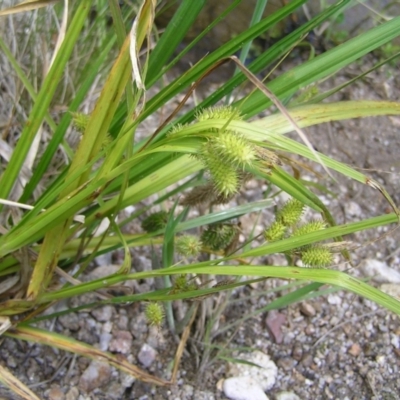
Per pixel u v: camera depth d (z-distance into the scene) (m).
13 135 0.35
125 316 0.33
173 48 0.23
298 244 0.21
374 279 0.37
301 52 0.48
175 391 0.31
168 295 0.24
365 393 0.32
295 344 0.33
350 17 0.47
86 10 0.21
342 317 0.35
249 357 0.32
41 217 0.23
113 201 0.26
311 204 0.21
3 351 0.31
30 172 0.31
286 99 0.29
